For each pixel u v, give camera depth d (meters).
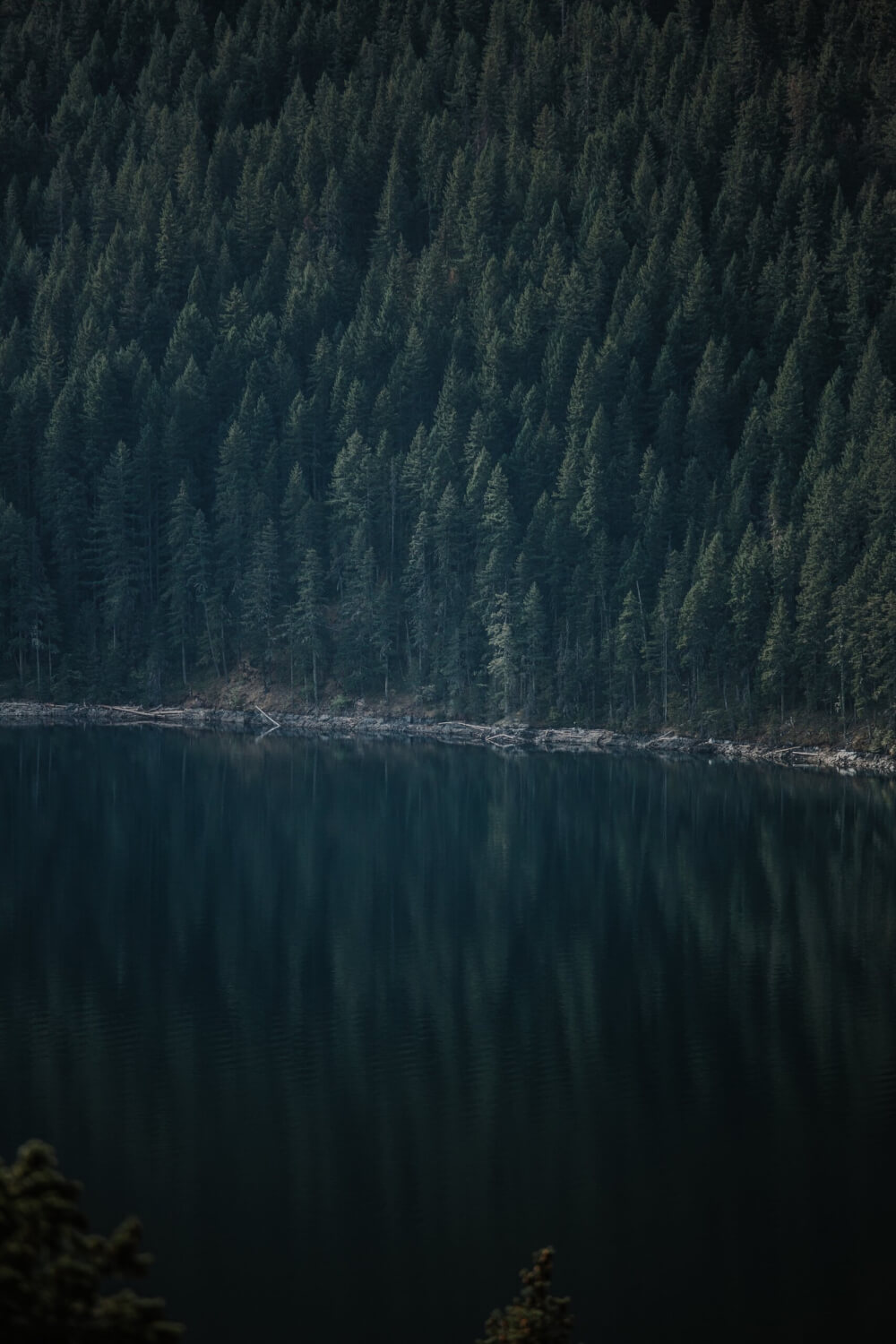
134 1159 37.94
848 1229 34.66
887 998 52.25
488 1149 38.91
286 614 153.62
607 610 142.38
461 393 159.50
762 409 154.50
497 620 143.62
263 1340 29.56
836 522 130.75
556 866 76.50
